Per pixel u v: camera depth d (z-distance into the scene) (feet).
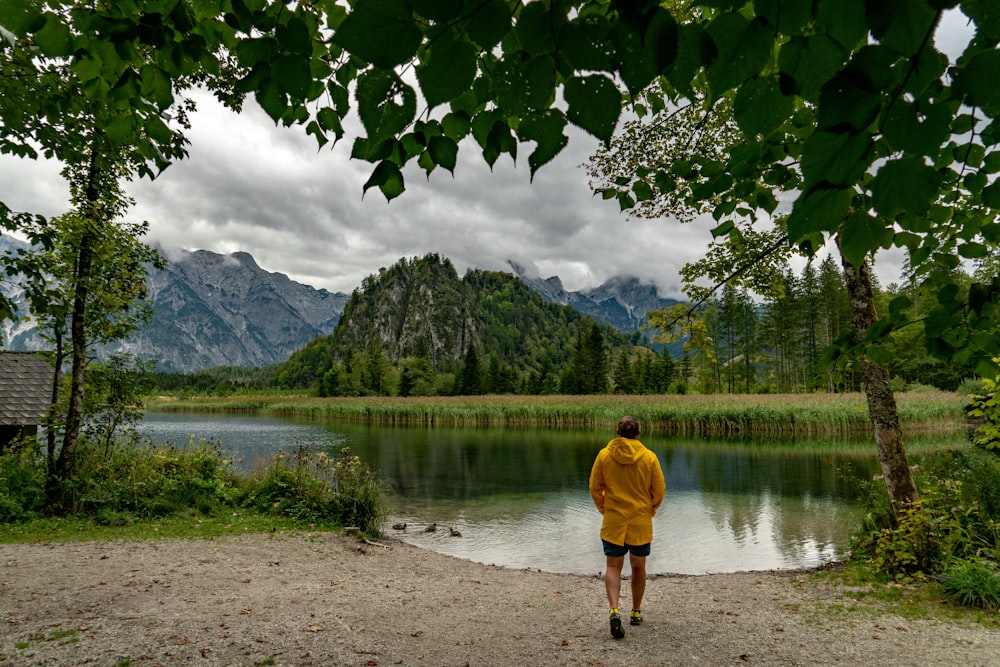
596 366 250.57
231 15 4.66
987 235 7.16
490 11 2.32
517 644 15.06
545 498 44.06
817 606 18.10
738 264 16.44
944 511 20.75
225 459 40.06
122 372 32.78
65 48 5.14
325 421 153.89
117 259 30.27
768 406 105.70
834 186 2.77
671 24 2.37
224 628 15.14
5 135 11.30
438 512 39.19
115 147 11.41
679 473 54.90
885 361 6.30
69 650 13.38
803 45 2.53
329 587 19.98
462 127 4.19
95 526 27.32
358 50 2.29
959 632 15.38
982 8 2.34
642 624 16.78
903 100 2.60
